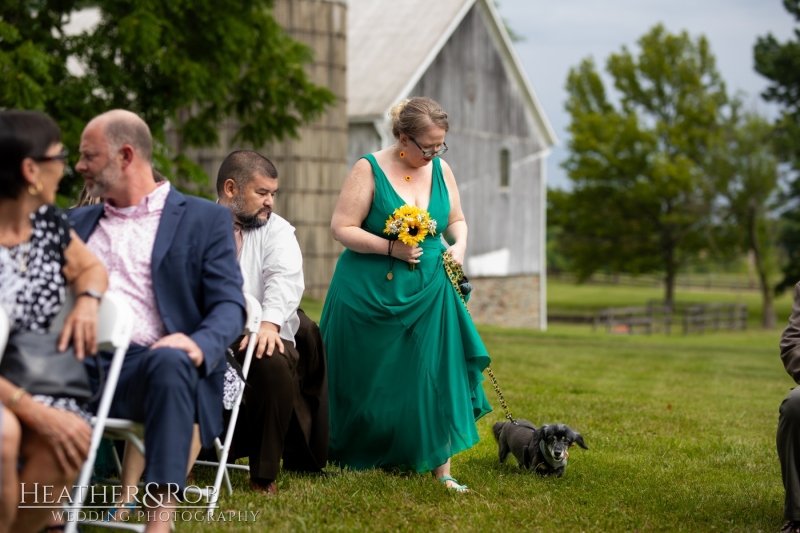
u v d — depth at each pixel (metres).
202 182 15.32
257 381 4.58
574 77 43.78
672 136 40.66
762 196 39.72
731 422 8.05
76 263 3.39
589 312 44.97
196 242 3.74
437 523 4.17
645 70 42.12
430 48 25.62
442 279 5.24
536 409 8.19
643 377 12.30
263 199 4.82
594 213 41.41
